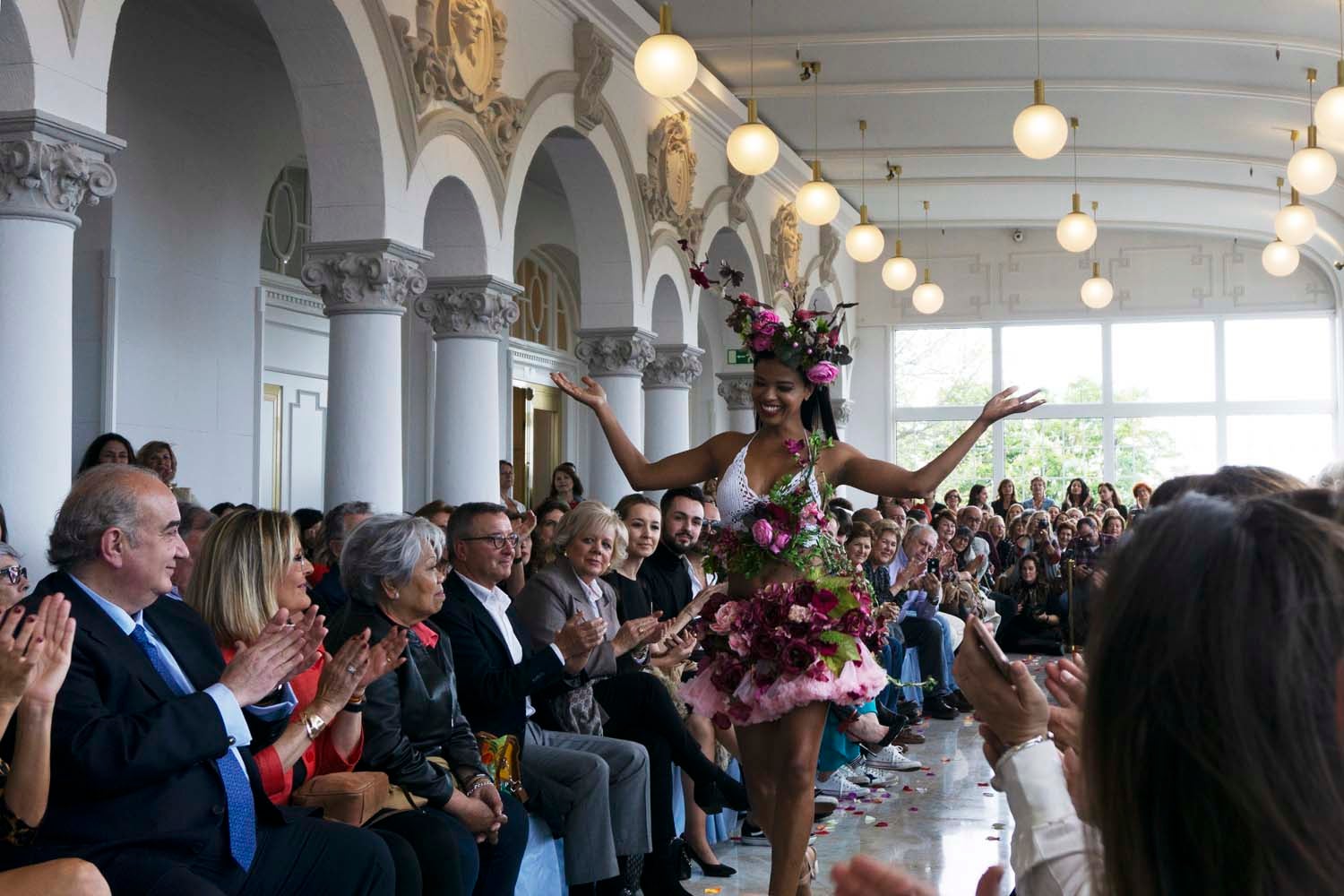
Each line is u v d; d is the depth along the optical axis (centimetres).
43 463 459
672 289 1151
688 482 399
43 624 242
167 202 802
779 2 986
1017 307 1864
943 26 1040
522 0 847
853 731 636
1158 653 63
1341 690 60
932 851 546
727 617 370
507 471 998
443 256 796
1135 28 1041
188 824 273
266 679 277
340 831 303
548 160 1245
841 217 1666
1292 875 60
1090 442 1867
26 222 459
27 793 239
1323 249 1711
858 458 385
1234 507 66
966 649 141
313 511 568
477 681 414
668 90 708
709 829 554
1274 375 1812
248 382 875
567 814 435
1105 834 67
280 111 898
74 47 474
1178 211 1670
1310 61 1091
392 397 686
